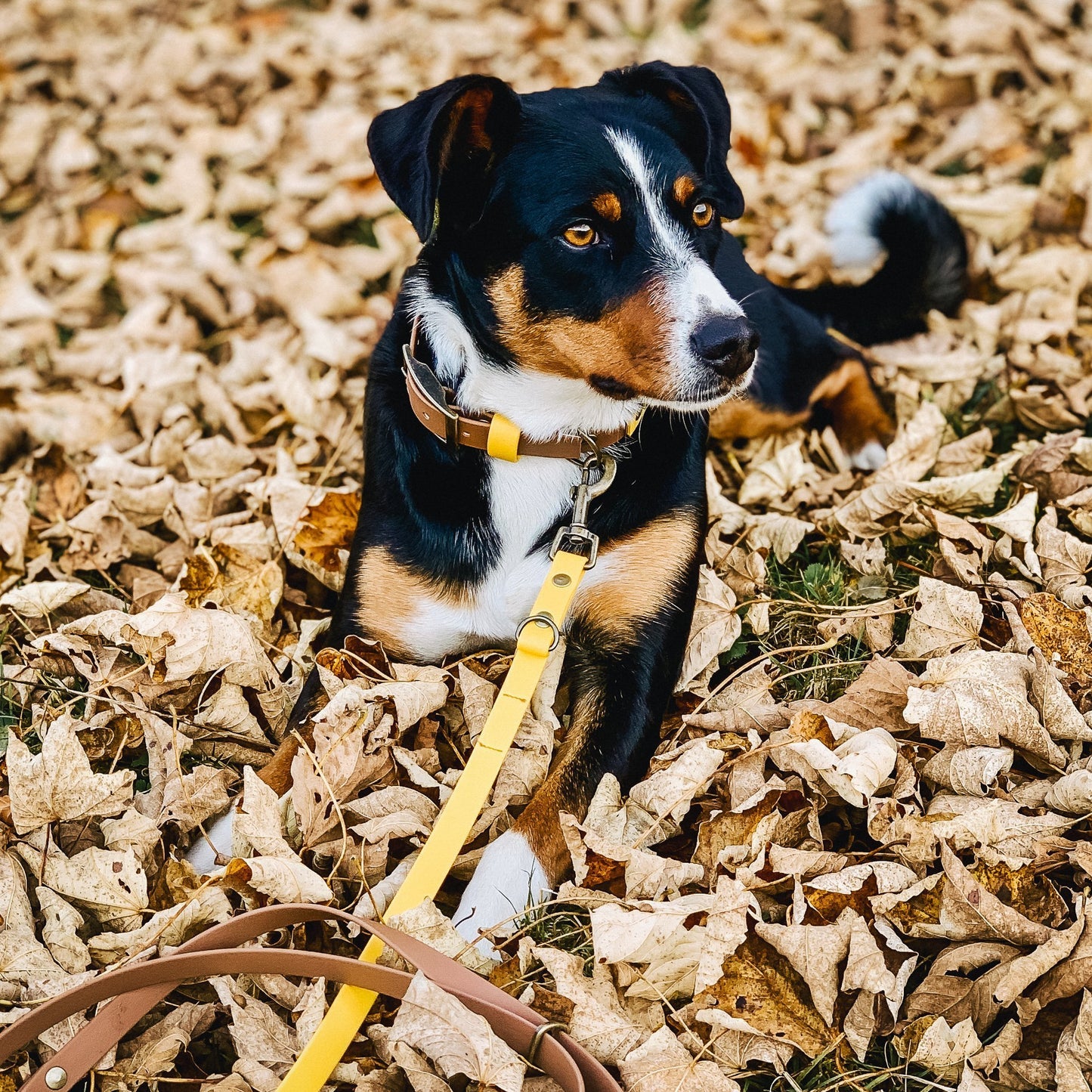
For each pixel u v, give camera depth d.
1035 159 1.57
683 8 2.10
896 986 0.92
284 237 1.59
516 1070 0.88
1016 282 1.41
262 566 1.16
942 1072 0.91
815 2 2.03
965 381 1.31
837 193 1.59
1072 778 0.98
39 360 1.48
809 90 1.82
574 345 1.03
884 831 0.98
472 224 1.04
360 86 1.97
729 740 1.03
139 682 1.08
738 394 1.04
